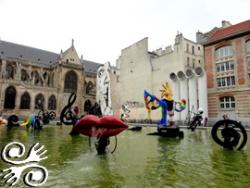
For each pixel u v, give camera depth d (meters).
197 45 50.44
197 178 5.46
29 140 13.10
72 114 19.78
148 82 53.47
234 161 7.54
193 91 37.56
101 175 5.65
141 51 56.81
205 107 35.91
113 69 67.81
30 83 61.84
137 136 17.45
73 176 5.55
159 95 50.06
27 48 72.44
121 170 6.18
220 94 36.31
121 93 61.84
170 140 14.41
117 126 8.52
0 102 53.44
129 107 56.16
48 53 77.38
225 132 10.55
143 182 5.10
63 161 7.34
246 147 11.20
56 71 69.06
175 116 38.50
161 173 5.89
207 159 7.90
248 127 30.16
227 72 36.12
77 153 8.92
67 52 72.75
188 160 7.69
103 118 8.57
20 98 57.16
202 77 36.62
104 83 30.34
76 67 71.75
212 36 40.16
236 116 33.81
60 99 66.06
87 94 74.88
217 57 37.94
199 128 28.16
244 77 33.72
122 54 63.53
